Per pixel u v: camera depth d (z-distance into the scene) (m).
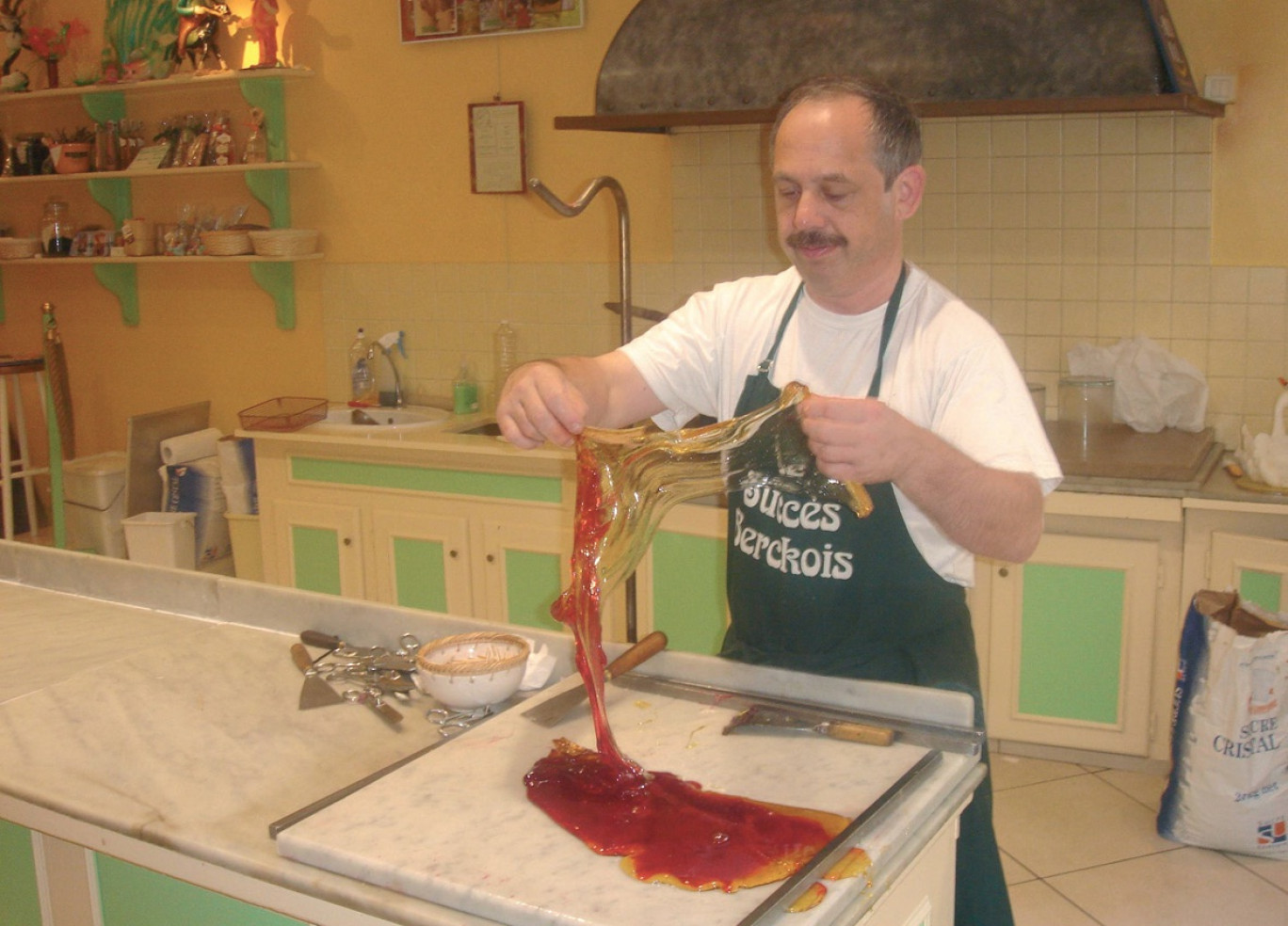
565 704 1.41
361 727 1.47
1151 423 3.16
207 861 1.17
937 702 1.34
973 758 1.28
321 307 4.21
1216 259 3.12
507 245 3.87
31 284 4.86
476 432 3.73
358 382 4.11
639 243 3.69
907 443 1.25
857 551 1.60
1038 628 2.96
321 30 4.02
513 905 1.00
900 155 1.51
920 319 1.59
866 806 1.16
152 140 4.41
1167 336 3.20
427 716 1.49
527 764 1.27
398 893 1.06
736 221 3.54
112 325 4.70
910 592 1.60
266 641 1.76
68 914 1.37
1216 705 2.57
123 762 1.38
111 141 4.35
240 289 4.37
